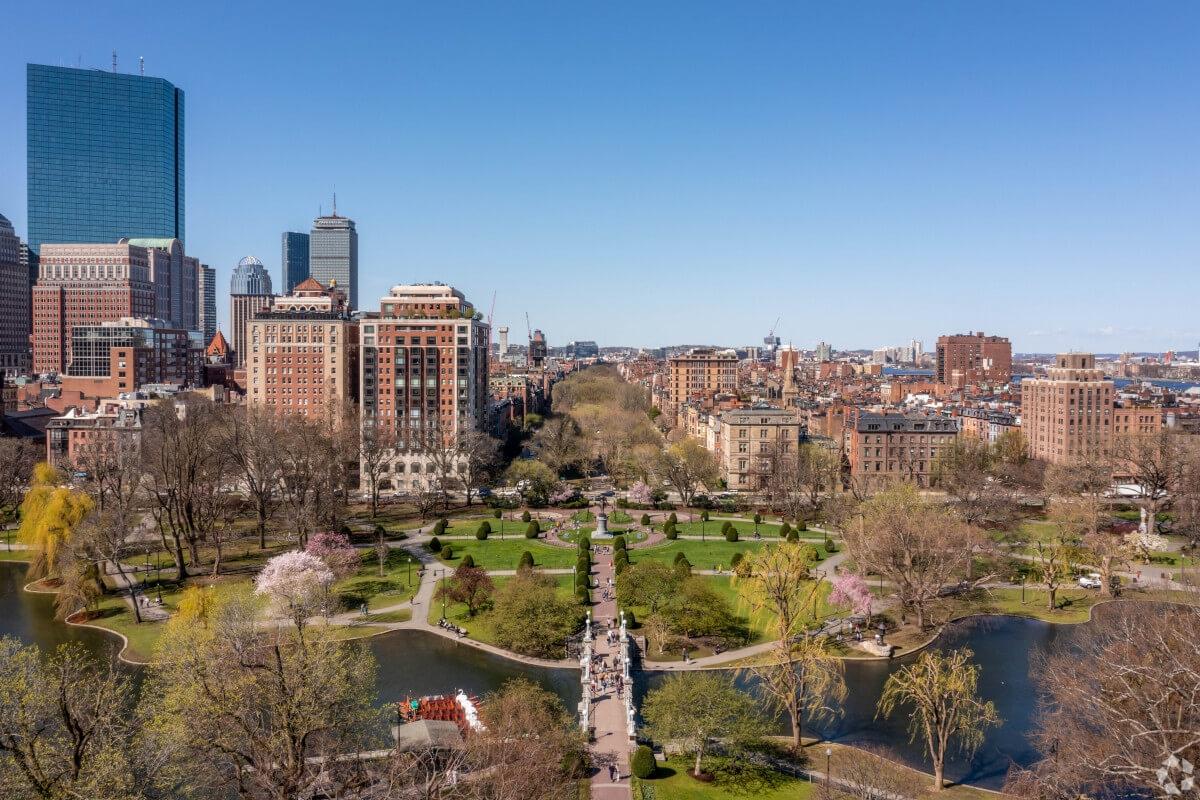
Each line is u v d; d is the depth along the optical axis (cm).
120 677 10888
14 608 14012
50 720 6456
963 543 14100
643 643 12250
